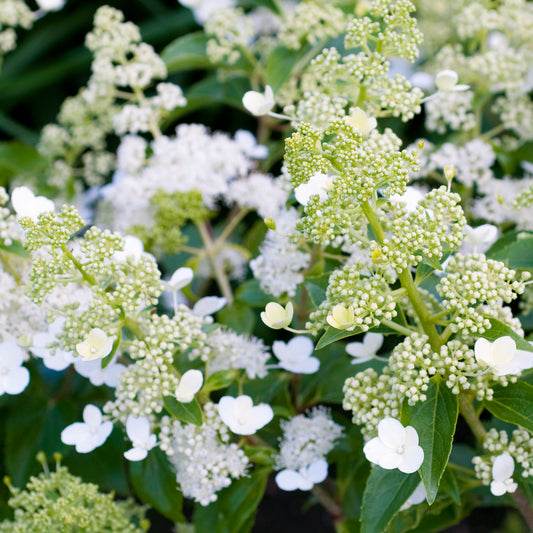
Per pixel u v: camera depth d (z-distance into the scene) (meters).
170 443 0.90
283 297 0.93
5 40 1.15
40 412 1.04
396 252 0.77
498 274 0.79
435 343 0.81
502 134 1.24
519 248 0.84
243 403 0.86
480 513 1.21
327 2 1.07
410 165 0.78
